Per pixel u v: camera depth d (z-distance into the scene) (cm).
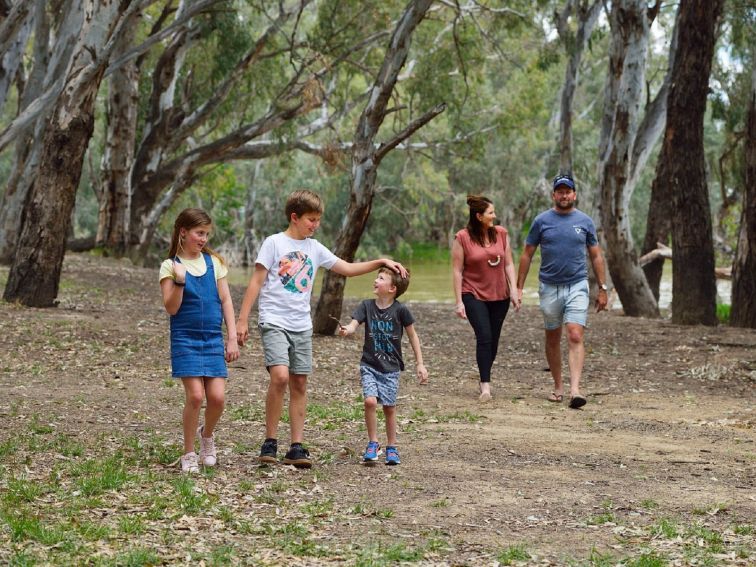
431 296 3375
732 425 953
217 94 3400
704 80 1814
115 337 1455
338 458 766
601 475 728
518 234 6003
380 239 6278
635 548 547
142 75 3731
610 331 1758
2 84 2420
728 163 2988
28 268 1745
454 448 813
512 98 4144
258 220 6303
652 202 2538
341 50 3400
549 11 3372
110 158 3356
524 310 2336
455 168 5953
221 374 699
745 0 2570
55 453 750
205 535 555
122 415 920
